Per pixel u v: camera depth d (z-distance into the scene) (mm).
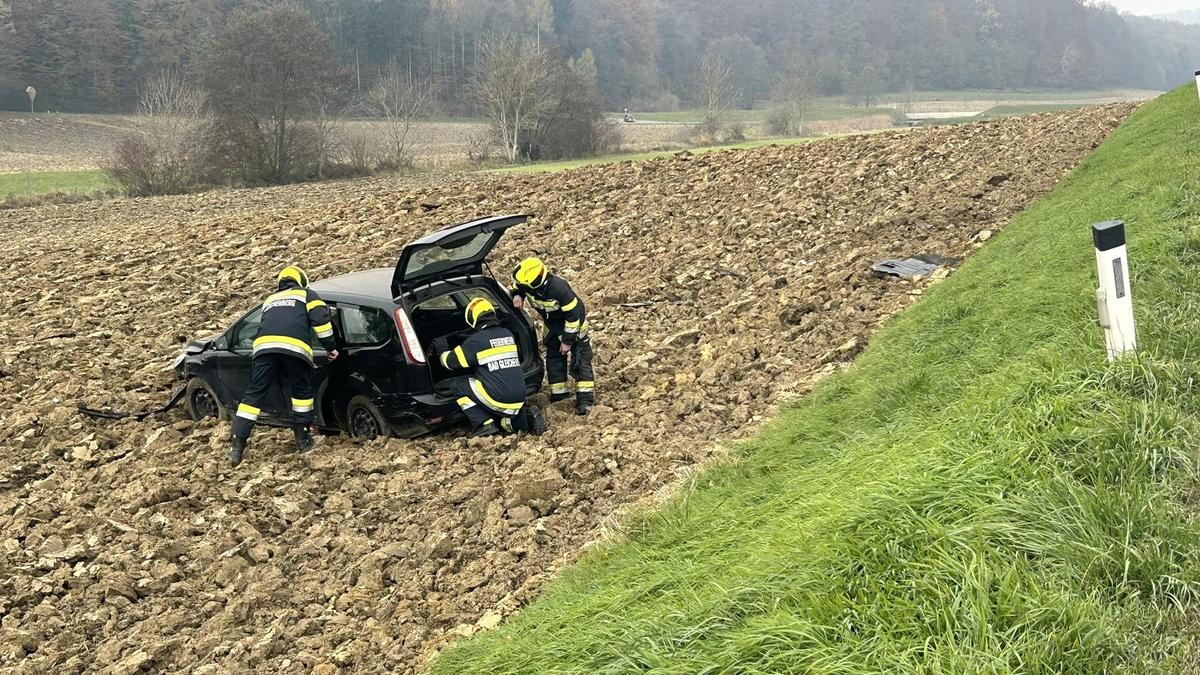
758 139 82938
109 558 7027
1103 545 3881
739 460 7234
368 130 77125
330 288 9359
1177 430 4625
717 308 12258
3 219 34625
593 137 75562
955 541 4051
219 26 106375
